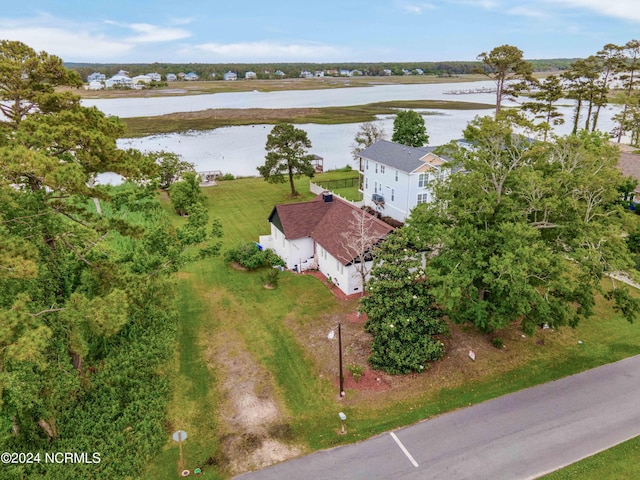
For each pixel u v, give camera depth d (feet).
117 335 81.10
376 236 96.68
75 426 62.13
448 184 77.20
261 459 57.57
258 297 100.53
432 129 330.34
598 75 203.10
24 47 55.83
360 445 59.47
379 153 155.33
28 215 52.24
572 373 72.95
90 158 55.98
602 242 69.97
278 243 121.60
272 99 565.53
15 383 49.57
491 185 76.79
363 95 614.75
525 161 78.28
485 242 73.00
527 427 61.62
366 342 81.87
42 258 58.34
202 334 86.28
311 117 398.83
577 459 56.18
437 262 77.66
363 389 70.18
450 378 71.97
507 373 73.05
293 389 70.79
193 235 79.25
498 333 83.61
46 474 54.70
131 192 81.15
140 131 348.18
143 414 64.28
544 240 74.90
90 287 62.49
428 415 64.44
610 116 366.84
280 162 197.16
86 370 72.43
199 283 107.76
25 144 52.26
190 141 318.24
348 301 97.40
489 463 55.88
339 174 220.02
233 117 403.54
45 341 45.96
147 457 57.47
